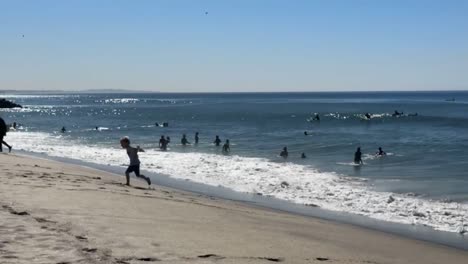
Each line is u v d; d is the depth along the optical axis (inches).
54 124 3014.3
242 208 577.9
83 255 257.0
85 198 449.4
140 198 508.1
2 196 415.5
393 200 692.1
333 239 428.5
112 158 1242.6
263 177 923.4
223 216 461.1
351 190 783.1
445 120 2792.8
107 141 1867.6
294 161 1227.9
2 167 705.0
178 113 4320.9
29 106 6678.2
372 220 575.8
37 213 350.9
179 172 986.1
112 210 398.0
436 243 469.4
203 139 1959.9
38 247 265.0
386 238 474.6
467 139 1770.4
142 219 375.9
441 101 6830.7
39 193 451.5
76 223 329.7
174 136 2113.7
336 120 3097.9
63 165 954.1
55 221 329.1
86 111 5054.1
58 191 478.9
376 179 914.7
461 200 700.0
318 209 639.1
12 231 293.1
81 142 1817.2
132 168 673.0
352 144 1678.2
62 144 1724.9
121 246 282.2
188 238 325.1
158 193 607.2
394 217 594.2
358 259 346.9
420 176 962.1
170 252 281.3
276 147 1615.4
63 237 288.5
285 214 577.0
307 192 763.4
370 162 1210.6
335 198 714.2
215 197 702.5
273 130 2394.2
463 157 1275.8
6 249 257.3
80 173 783.1
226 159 1242.0
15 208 361.7
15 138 1955.0
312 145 1664.6
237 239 347.3
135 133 2287.2
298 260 308.3
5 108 5649.6
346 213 615.5
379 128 2437.3
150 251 278.4
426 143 1654.8
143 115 4111.7
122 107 6161.4
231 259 283.4
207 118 3543.3
